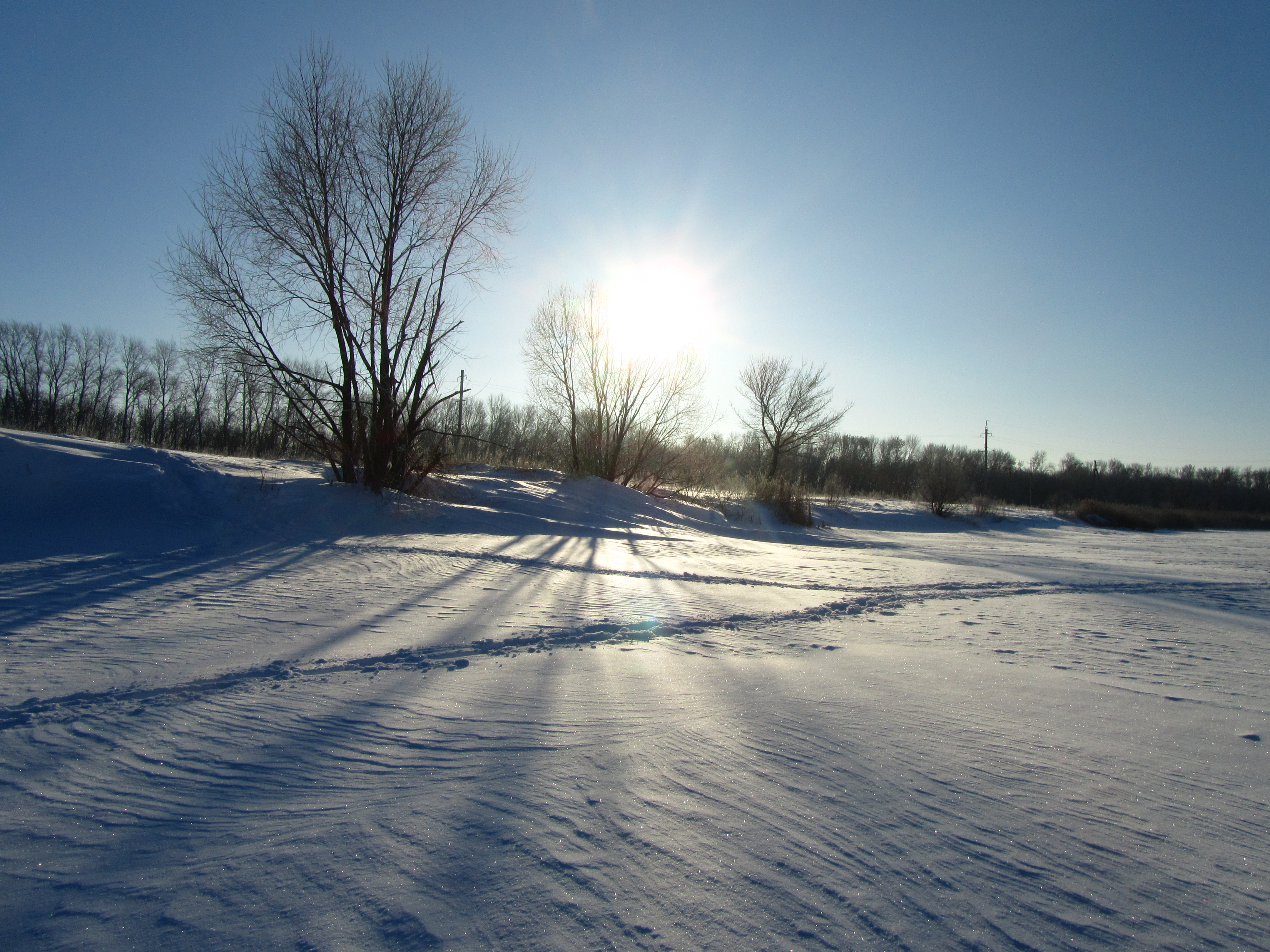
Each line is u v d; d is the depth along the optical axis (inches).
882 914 93.7
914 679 219.1
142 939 85.7
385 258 626.8
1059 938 89.4
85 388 1996.8
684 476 1250.0
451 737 155.2
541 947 85.7
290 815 118.2
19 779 128.3
